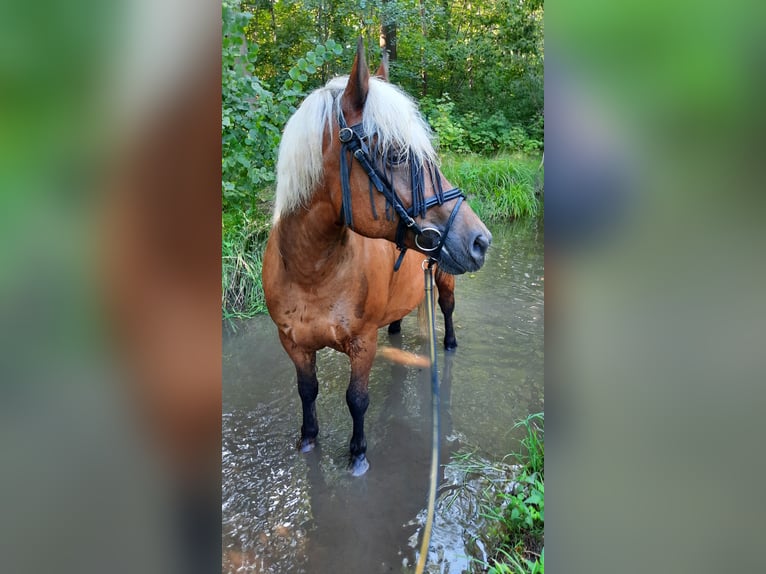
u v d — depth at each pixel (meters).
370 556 2.01
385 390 3.30
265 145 3.82
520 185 8.46
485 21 12.96
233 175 3.81
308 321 2.25
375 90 1.78
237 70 3.51
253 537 2.09
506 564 1.93
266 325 4.34
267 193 5.47
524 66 12.49
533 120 12.09
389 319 2.76
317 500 2.31
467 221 1.78
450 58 12.42
